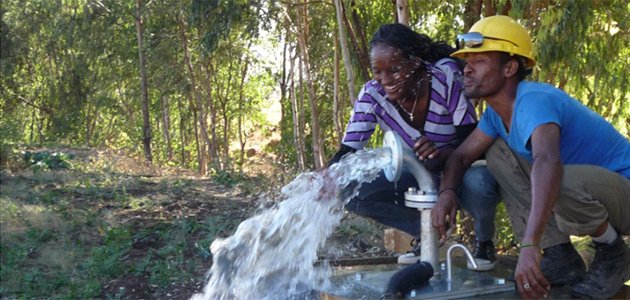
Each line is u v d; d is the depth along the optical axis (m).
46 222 7.96
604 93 7.54
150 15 20.34
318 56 18.23
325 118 19.55
